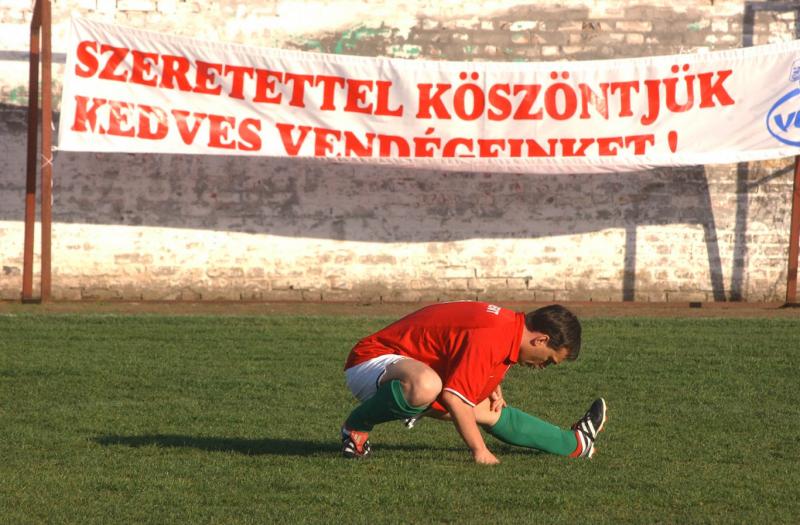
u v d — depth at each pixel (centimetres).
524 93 4803
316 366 3014
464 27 5088
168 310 4650
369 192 5084
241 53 4694
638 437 2141
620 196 5119
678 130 4788
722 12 5094
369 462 1880
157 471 1817
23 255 4944
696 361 3134
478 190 5097
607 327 3928
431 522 1527
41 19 4731
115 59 4581
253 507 1598
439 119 4791
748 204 5131
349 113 4766
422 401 1744
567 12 5091
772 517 1570
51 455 1934
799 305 4997
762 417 2356
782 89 4750
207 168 5019
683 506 1625
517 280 5141
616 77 4803
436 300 5122
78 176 4978
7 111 4931
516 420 1928
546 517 1552
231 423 2258
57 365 2956
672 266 5147
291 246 5078
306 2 5044
